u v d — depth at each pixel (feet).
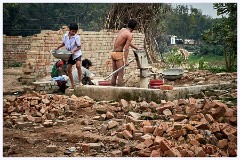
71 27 34.32
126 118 26.20
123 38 34.01
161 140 20.72
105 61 61.87
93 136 23.08
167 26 134.31
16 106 30.73
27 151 21.59
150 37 77.00
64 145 22.61
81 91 33.35
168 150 20.10
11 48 84.94
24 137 23.63
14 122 27.32
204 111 25.66
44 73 49.85
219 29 52.75
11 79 55.83
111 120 26.35
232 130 22.67
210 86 34.24
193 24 141.79
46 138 23.80
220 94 32.30
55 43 51.88
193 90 32.32
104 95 32.35
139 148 20.88
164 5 81.46
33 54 49.01
